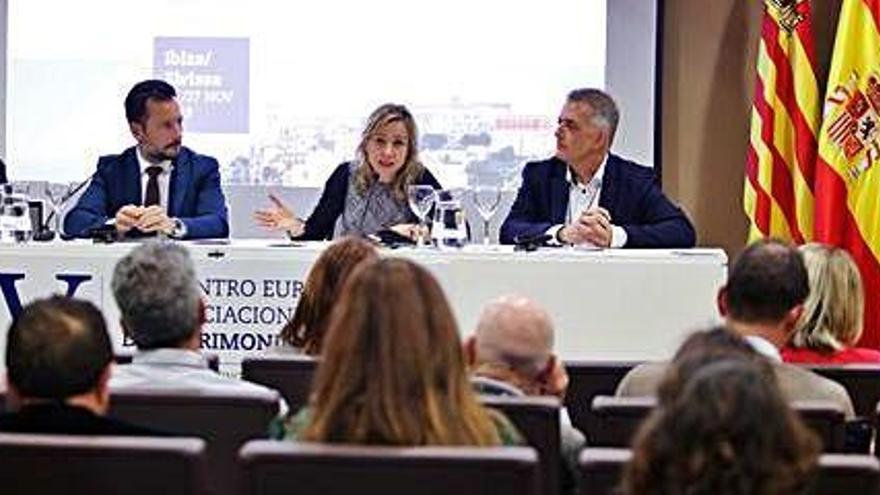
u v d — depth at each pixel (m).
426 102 8.75
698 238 8.73
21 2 8.74
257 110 8.77
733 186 8.70
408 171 6.91
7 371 3.35
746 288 4.27
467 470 2.94
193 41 8.75
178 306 4.11
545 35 8.74
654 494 2.45
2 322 5.96
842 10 8.15
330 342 3.16
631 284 5.98
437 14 8.73
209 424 3.75
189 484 3.01
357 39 8.77
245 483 2.97
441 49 8.75
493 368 3.94
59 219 6.73
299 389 4.29
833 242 8.08
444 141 8.75
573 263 5.98
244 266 5.99
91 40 8.75
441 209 6.25
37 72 8.76
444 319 3.16
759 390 2.43
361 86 8.75
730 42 8.67
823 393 4.06
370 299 3.14
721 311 4.63
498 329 3.93
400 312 3.13
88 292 5.95
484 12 8.77
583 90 6.92
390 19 8.75
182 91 8.75
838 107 8.10
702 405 2.43
